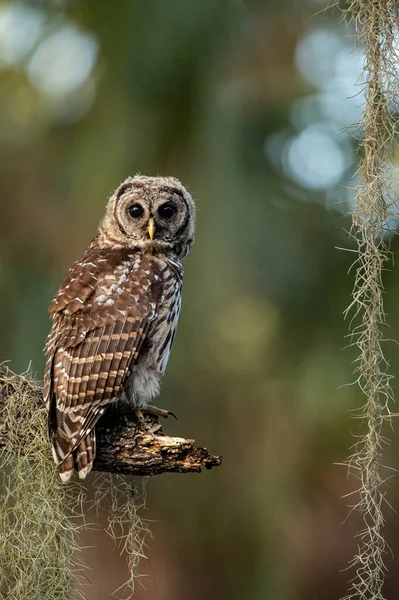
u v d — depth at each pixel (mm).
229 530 13484
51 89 15164
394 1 7363
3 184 14453
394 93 7312
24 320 13367
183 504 13688
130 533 7305
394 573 13867
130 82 13125
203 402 13750
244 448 13664
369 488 6707
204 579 13414
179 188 9164
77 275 8188
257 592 13195
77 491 7723
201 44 13133
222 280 12859
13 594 7070
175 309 8500
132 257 8508
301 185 13820
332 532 13617
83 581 12812
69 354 7672
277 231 13133
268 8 14148
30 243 14039
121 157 13016
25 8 14703
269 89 13922
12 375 7613
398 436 13000
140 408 7953
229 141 13203
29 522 7109
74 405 7363
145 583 13266
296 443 13578
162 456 7141
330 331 13703
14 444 7227
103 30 13531
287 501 13500
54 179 14586
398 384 12695
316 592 13453
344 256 13508
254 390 13773
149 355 8094
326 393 13508
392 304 12625
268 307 13617
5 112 15102
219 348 13656
